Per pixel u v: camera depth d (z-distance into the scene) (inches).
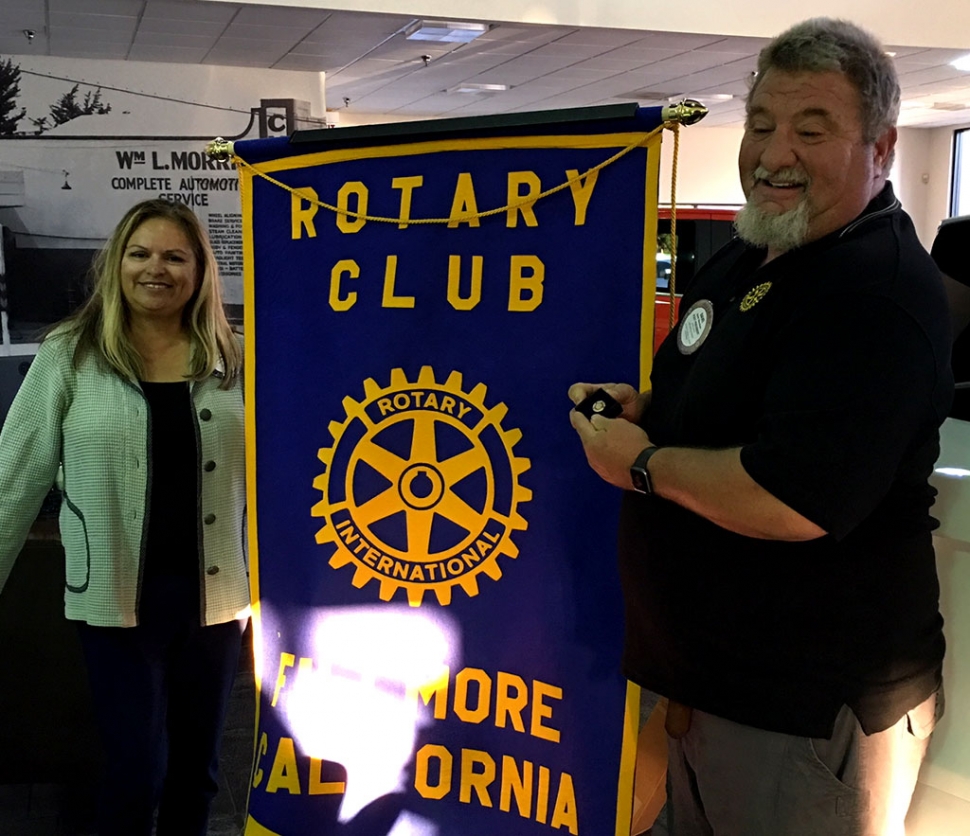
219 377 71.9
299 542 64.2
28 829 86.0
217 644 73.0
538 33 228.5
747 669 46.8
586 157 54.7
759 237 45.7
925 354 40.8
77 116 204.7
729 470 42.4
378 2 194.1
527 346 57.3
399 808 63.1
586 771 57.8
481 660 60.5
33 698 85.0
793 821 47.1
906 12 247.1
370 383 61.0
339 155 60.5
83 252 206.1
